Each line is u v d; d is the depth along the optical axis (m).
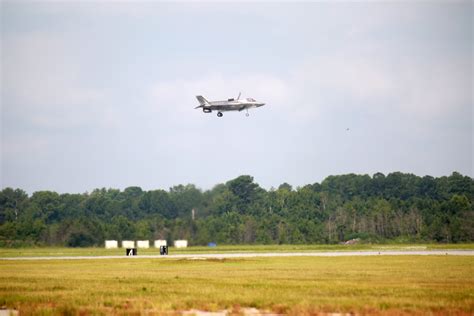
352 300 155.00
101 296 168.75
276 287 183.12
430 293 166.50
